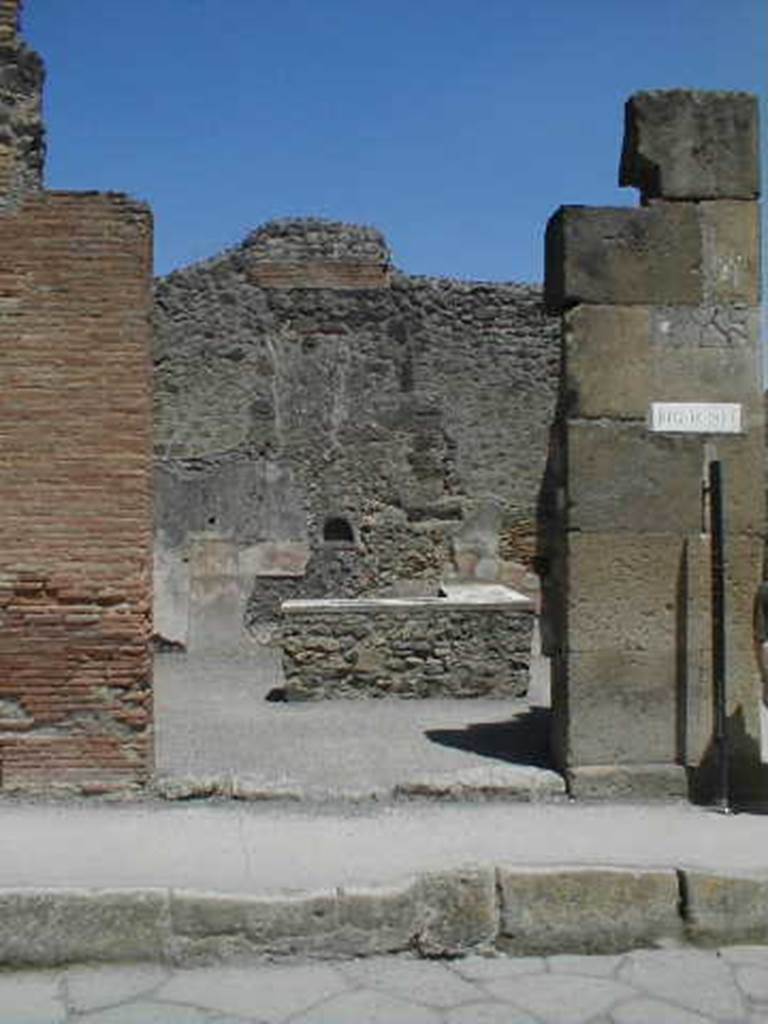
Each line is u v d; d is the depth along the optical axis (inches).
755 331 311.4
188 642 660.7
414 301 692.7
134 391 291.7
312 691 481.7
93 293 290.8
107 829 269.4
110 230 291.6
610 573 308.3
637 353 309.3
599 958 233.5
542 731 390.9
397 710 454.6
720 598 301.7
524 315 703.7
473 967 228.1
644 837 268.5
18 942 222.4
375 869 244.4
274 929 226.8
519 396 700.7
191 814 283.3
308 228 684.7
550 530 332.8
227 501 667.4
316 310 682.8
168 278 671.8
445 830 273.0
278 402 676.7
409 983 219.1
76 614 291.3
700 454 309.9
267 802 294.4
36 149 293.1
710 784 306.3
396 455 686.5
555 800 302.5
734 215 311.6
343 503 679.7
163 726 418.3
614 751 307.3
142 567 292.4
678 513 309.6
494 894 235.1
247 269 678.5
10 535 289.6
